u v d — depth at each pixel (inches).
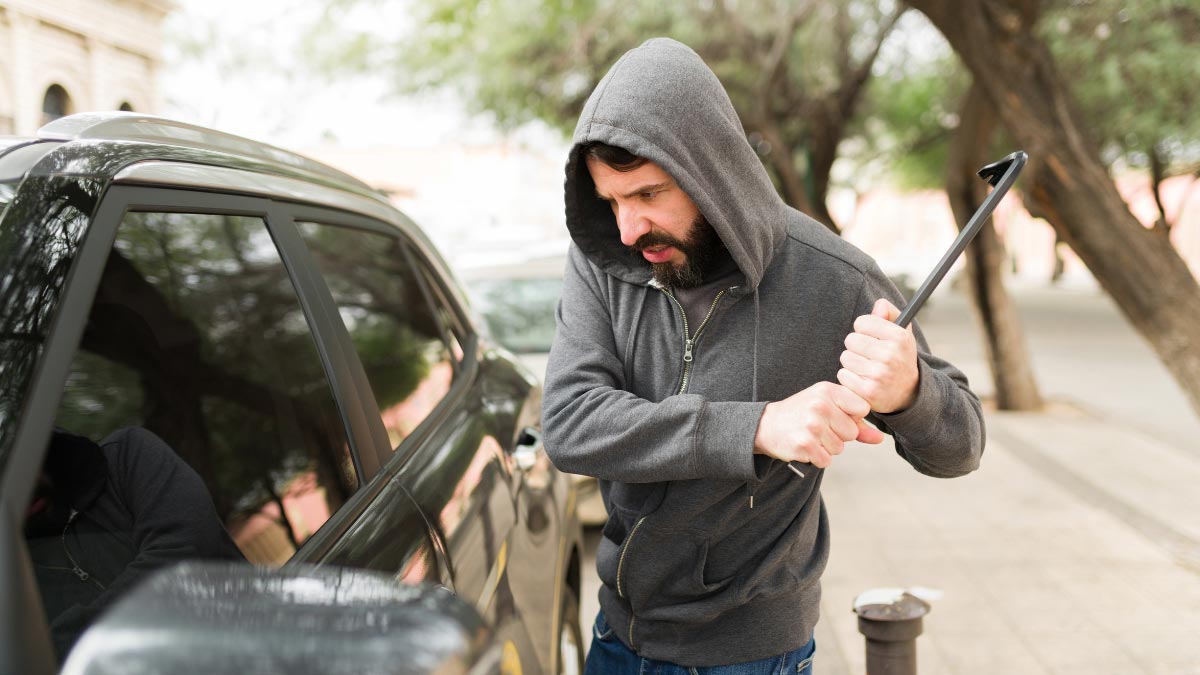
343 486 60.8
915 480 244.8
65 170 46.2
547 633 81.8
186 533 49.7
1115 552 190.2
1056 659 145.2
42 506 41.1
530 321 223.0
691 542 59.5
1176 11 320.5
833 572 182.7
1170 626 155.6
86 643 22.1
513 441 93.3
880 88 544.1
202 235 60.2
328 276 75.8
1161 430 311.4
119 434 50.2
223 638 22.0
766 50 469.1
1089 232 179.8
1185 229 1175.0
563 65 415.2
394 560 56.4
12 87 301.1
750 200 55.2
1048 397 368.2
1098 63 337.1
